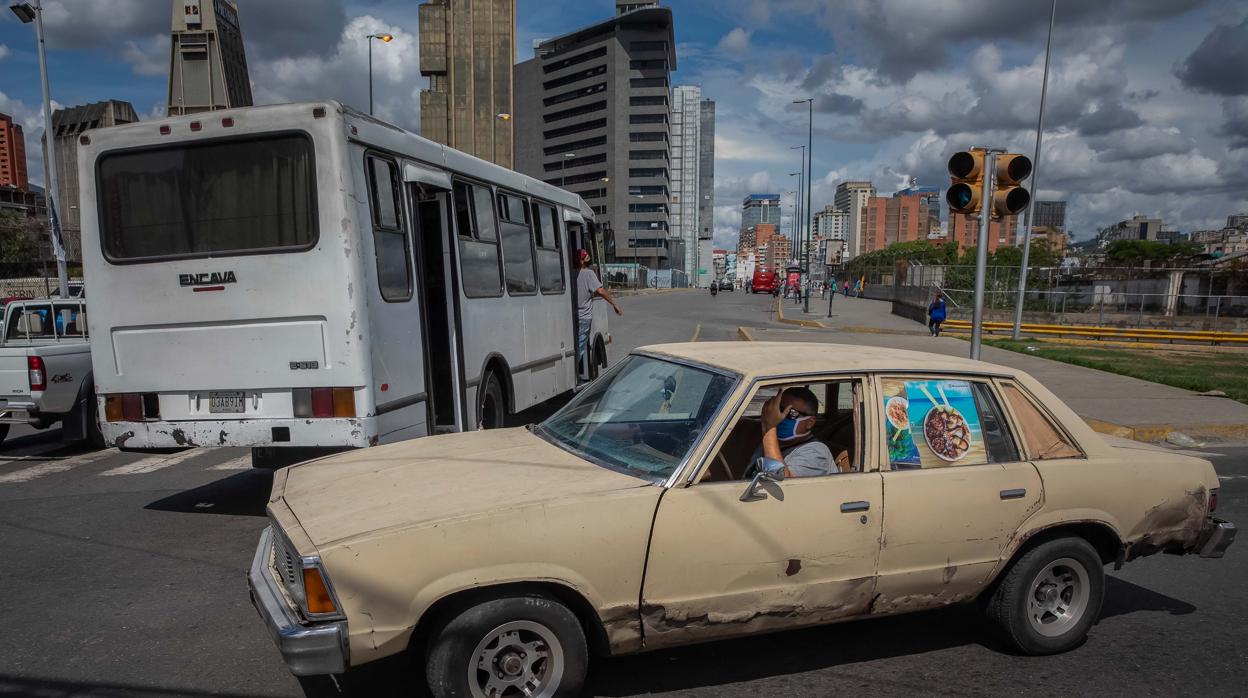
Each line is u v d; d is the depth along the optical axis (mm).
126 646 4129
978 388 4109
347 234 5906
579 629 3268
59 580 5102
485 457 3893
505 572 3109
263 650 4086
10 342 10734
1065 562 4145
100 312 6277
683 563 3371
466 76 139125
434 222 7445
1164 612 4953
